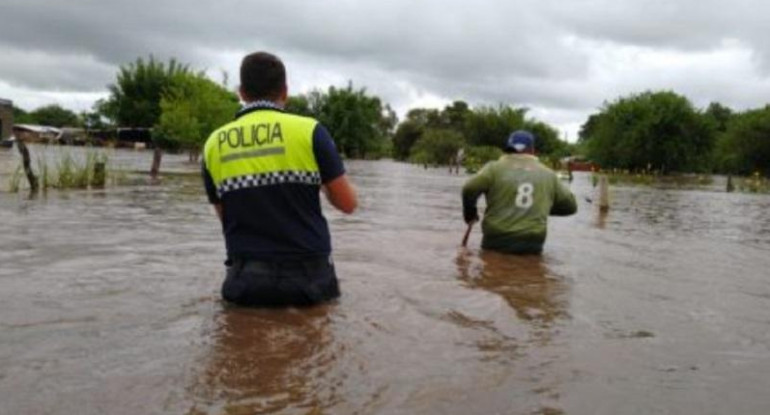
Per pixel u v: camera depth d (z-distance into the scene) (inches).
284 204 148.9
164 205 378.6
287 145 149.0
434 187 757.3
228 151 151.2
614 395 107.2
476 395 104.4
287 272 148.5
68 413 92.0
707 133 2128.4
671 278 210.1
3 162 777.6
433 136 2178.9
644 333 143.7
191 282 171.0
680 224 416.8
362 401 100.0
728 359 128.0
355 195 159.0
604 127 2190.0
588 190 893.8
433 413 97.3
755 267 239.9
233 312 143.8
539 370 117.1
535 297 172.6
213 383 104.3
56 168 577.9
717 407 103.9
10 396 96.6
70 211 330.0
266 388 103.3
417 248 248.1
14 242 224.1
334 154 153.0
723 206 652.7
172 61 2279.8
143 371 108.0
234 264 151.6
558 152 2509.8
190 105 1264.8
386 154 3189.0
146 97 2265.0
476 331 138.5
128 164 955.3
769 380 116.8
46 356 112.8
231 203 150.6
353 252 230.5
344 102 2822.3
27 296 150.3
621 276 209.3
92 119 2401.6
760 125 2127.2
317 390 103.3
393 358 119.3
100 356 114.0
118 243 229.8
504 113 2481.5
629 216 464.4
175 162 1117.1
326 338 128.3
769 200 827.4
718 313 164.9
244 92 156.8
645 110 2128.4
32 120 3801.7
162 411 93.7
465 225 334.6
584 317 154.8
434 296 167.5
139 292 158.2
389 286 176.2
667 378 116.1
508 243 244.1
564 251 259.8
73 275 173.9
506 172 248.4
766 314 165.6
